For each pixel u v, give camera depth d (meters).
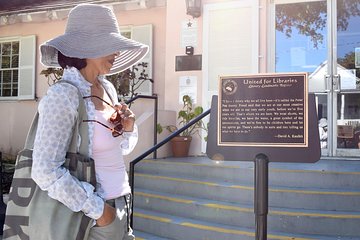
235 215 4.30
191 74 7.01
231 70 6.72
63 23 8.95
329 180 4.54
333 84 6.25
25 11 8.82
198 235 4.25
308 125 2.54
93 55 1.86
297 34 6.50
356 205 4.18
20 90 9.26
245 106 2.66
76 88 1.82
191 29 7.04
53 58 2.00
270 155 2.57
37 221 1.73
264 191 2.50
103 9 1.97
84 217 1.77
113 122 1.97
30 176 1.78
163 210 4.94
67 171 1.72
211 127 2.72
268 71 6.57
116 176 1.95
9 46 9.55
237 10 6.71
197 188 4.94
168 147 6.63
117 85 6.71
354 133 6.14
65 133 1.74
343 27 6.27
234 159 2.64
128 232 2.07
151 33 8.02
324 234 3.96
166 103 7.19
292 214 4.04
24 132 9.12
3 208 4.88
